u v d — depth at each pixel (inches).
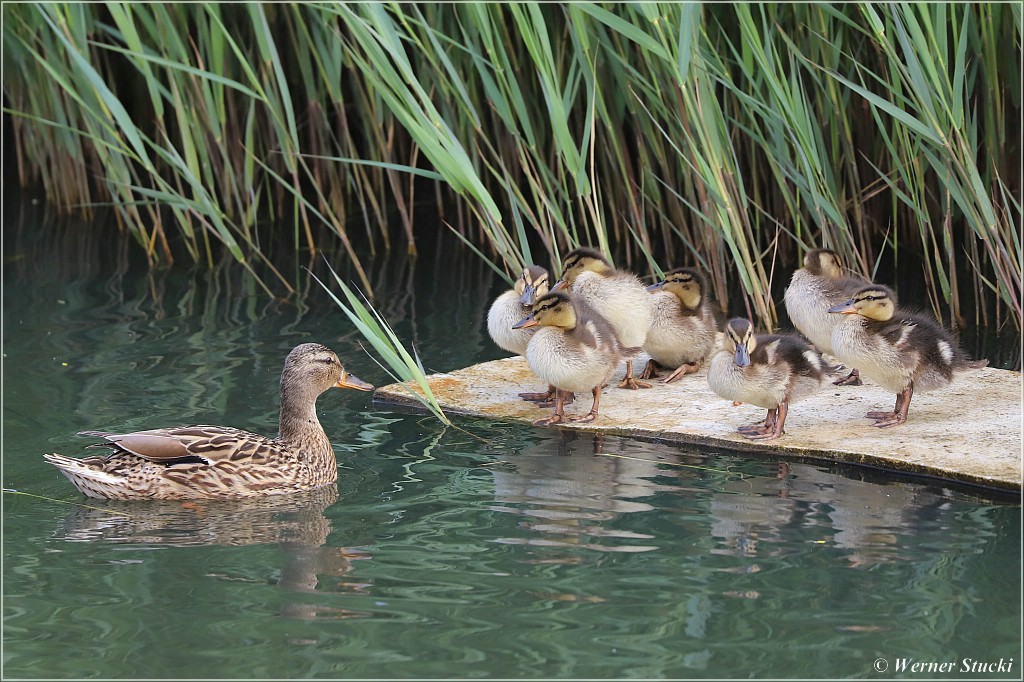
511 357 592.7
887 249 771.4
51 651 306.8
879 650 304.7
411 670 297.7
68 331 635.5
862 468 445.7
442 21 743.1
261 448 424.2
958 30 647.1
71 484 426.6
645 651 305.1
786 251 762.8
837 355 477.4
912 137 681.0
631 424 492.7
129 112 933.2
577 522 389.7
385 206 856.3
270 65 699.4
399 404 528.1
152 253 792.9
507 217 833.5
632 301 534.3
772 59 606.5
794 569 351.9
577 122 789.9
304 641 311.9
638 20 649.0
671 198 765.3
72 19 705.0
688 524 387.9
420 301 701.3
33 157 970.7
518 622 320.8
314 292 722.2
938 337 472.4
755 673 294.5
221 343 613.0
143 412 499.5
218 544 375.2
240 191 877.8
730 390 465.7
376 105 778.8
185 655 305.9
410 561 361.4
